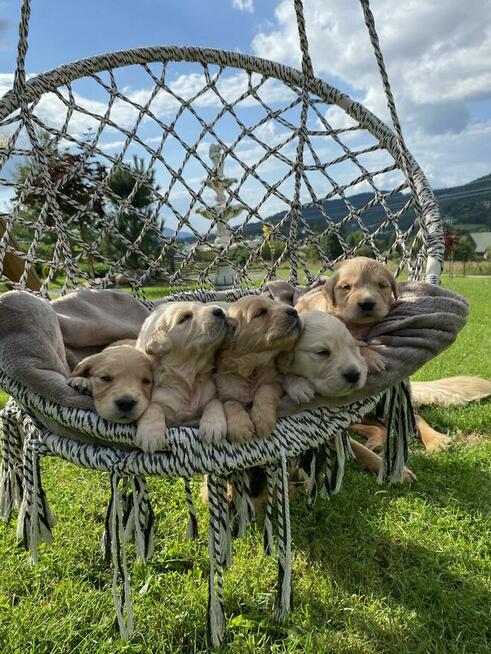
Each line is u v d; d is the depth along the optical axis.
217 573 0.59
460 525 0.86
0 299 0.61
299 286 1.03
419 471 1.03
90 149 1.11
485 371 1.73
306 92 1.06
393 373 0.63
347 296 0.73
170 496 0.96
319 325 0.62
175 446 0.54
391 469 0.78
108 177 1.14
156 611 0.68
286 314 0.62
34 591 0.73
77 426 0.56
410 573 0.75
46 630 0.65
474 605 0.69
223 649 0.62
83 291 0.89
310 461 0.70
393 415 0.76
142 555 0.60
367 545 0.81
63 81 1.02
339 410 0.62
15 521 0.87
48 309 0.66
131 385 0.58
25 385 0.58
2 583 0.74
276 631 0.65
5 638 0.64
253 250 1.23
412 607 0.69
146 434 0.54
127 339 0.83
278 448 0.57
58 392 0.57
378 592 0.72
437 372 1.73
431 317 0.67
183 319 0.63
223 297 1.05
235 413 0.58
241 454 0.55
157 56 1.09
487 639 0.65
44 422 0.61
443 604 0.69
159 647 0.63
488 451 1.10
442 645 0.63
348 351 0.61
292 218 1.12
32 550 0.62
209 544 0.59
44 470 1.05
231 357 0.63
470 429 1.23
